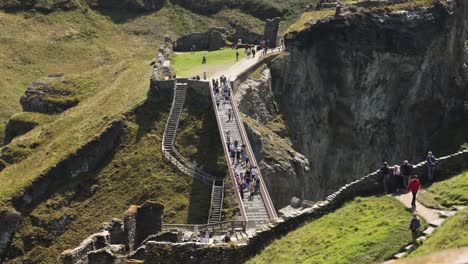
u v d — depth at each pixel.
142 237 49.66
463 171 39.41
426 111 120.38
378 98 116.19
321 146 109.69
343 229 35.78
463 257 14.17
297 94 109.06
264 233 38.06
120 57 165.38
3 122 136.88
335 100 112.69
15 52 163.75
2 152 97.88
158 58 113.38
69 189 84.00
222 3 189.00
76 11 183.00
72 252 42.09
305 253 34.88
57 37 172.50
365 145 114.25
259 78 104.81
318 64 112.19
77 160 86.44
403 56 116.38
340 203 39.03
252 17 183.50
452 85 124.94
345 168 111.81
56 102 113.75
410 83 118.62
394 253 32.12
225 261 37.84
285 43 111.19
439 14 120.69
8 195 81.44
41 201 82.69
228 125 85.62
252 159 76.25
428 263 14.20
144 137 90.50
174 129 90.81
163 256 38.72
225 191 78.50
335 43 112.44
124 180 85.00
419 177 39.50
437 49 120.56
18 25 174.25
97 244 44.44
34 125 110.19
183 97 94.12
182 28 182.25
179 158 86.88
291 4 186.00
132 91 103.56
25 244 78.06
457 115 123.25
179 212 78.81
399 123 117.56
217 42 133.62
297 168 89.00
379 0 118.75
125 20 183.75
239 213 63.69
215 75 102.12
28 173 87.25
